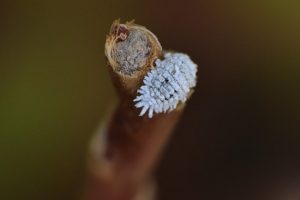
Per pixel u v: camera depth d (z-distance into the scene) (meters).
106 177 0.06
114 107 0.05
